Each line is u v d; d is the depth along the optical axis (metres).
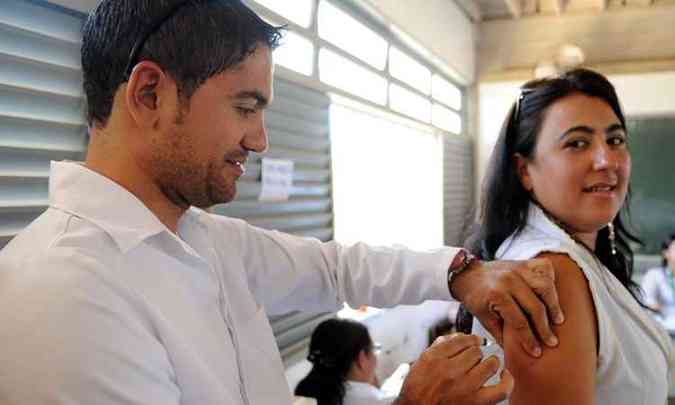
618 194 0.95
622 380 0.85
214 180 0.71
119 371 0.58
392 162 4.07
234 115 0.69
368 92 3.04
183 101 0.67
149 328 0.64
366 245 1.07
